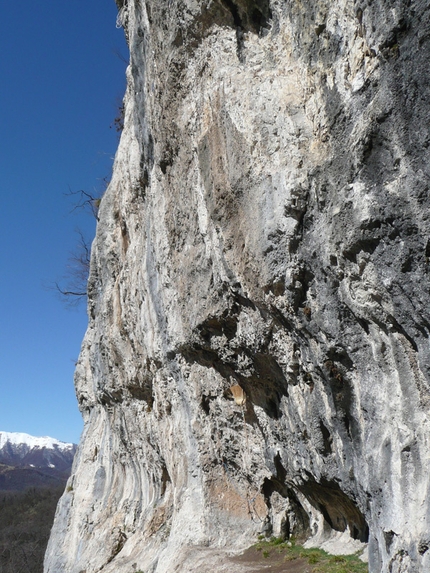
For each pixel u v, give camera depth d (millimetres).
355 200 4336
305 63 5301
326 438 5637
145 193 10172
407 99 3885
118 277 11836
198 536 8000
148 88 8773
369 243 4273
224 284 6449
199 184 7016
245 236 5816
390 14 3982
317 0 5020
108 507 12547
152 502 10820
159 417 10023
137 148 10445
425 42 3736
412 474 4133
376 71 4246
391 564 4145
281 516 7617
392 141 4027
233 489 8289
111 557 10969
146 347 9852
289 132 5293
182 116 7312
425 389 4090
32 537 34188
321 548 6645
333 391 5180
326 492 6336
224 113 6078
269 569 6484
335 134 4723
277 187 5293
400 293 4051
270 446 7133
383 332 4430
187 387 8664
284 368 6055
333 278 4793
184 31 6883
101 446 14055
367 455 4621
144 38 8828
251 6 6160
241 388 7555
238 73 6078
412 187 3861
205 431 8445
